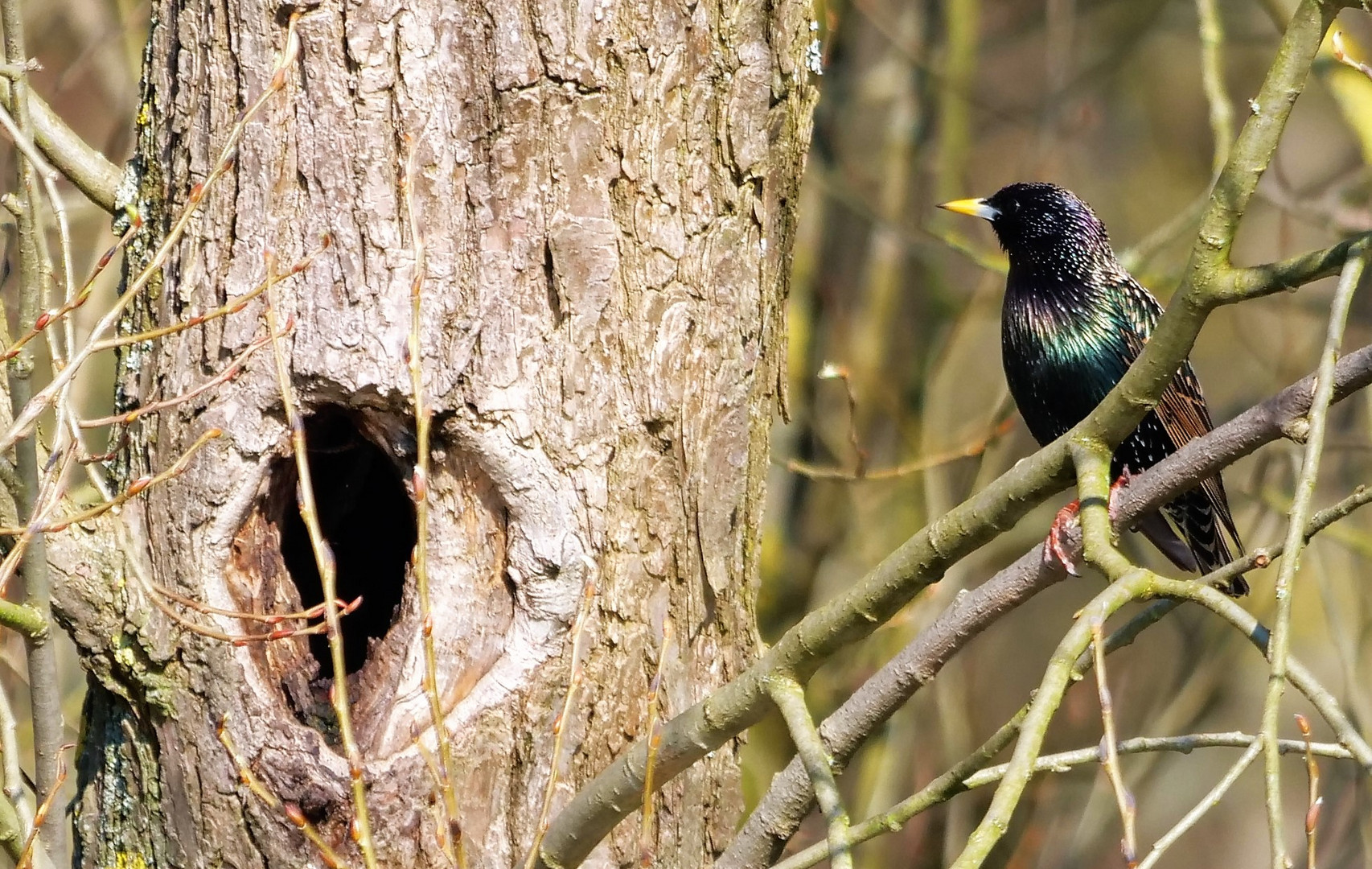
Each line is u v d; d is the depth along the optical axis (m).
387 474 7.61
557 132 6.70
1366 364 5.68
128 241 6.71
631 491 6.83
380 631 7.64
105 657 6.64
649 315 6.87
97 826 6.92
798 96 7.45
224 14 6.67
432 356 6.57
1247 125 5.57
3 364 6.79
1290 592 4.97
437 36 6.62
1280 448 13.27
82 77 14.56
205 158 6.72
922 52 14.26
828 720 6.54
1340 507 5.57
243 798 6.46
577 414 6.72
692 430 7.00
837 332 14.05
